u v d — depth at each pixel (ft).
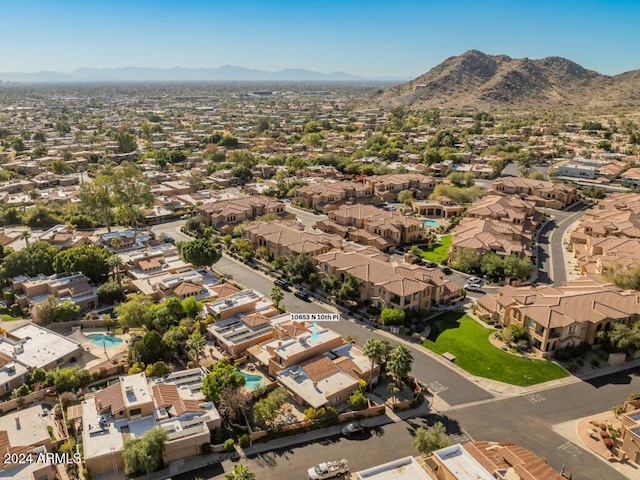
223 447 200.64
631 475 192.34
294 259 359.25
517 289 314.76
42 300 321.73
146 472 187.11
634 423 202.80
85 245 374.02
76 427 207.92
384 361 254.47
